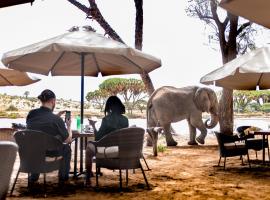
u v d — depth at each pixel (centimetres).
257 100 4681
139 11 1453
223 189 512
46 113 488
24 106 4859
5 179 273
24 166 460
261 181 571
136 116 4109
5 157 267
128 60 624
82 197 462
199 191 498
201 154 927
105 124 504
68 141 501
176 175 624
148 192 492
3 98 4975
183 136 1538
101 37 525
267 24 318
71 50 473
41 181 564
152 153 941
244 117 4150
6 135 720
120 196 468
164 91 1198
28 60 614
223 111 1314
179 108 1185
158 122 1183
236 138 676
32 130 446
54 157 467
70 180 568
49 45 474
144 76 1430
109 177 601
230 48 1341
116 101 515
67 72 708
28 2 315
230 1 274
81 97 600
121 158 482
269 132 670
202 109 1196
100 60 659
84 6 1394
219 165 721
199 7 1489
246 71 564
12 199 446
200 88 1197
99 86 4588
